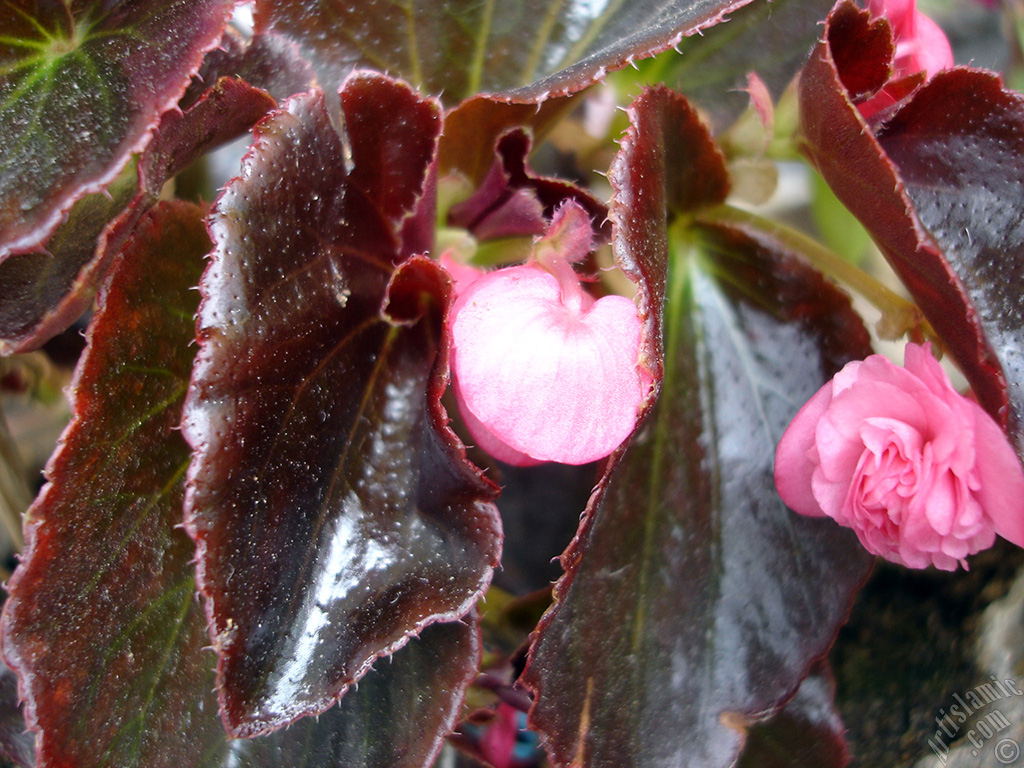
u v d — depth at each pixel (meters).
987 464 0.14
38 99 0.13
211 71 0.15
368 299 0.15
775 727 0.19
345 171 0.15
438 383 0.13
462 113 0.16
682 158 0.16
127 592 0.14
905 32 0.17
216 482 0.12
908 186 0.15
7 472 0.20
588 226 0.15
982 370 0.14
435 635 0.15
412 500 0.15
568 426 0.13
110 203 0.15
